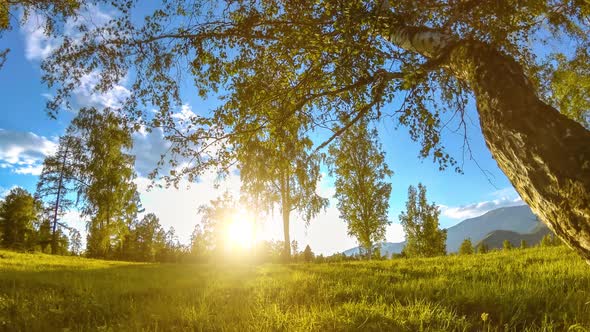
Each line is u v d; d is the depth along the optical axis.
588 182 2.43
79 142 47.03
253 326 6.34
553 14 5.46
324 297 8.62
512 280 9.26
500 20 4.57
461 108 5.25
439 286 9.22
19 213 59.94
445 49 4.11
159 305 8.38
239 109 5.96
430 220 45.16
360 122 6.70
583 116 13.06
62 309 8.52
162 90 6.28
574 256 13.65
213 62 5.83
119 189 47.22
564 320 5.71
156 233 65.12
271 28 5.75
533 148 2.79
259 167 6.55
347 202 37.47
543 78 6.77
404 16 4.68
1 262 22.25
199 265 25.94
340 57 5.51
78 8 8.69
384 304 7.38
